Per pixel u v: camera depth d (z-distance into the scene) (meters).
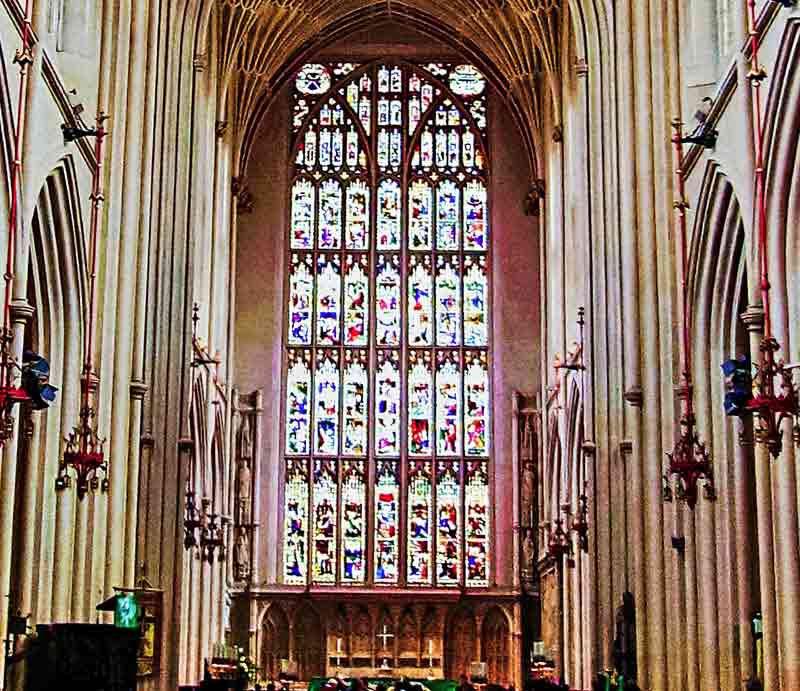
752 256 19.16
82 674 13.38
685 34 24.95
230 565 41.59
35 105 18.66
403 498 43.34
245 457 42.78
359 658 42.19
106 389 23.52
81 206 22.23
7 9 17.70
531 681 30.61
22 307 18.50
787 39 17.66
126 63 24.62
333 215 45.19
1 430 16.58
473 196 45.47
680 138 22.41
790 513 17.50
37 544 21.53
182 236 31.12
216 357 39.06
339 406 43.97
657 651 24.67
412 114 45.97
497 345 44.31
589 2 31.17
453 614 42.56
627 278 26.73
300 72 45.94
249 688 36.28
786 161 18.25
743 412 17.11
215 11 37.22
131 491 25.03
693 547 23.27
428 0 43.53
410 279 44.91
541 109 42.66
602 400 29.91
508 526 43.09
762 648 19.67
